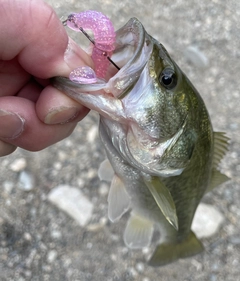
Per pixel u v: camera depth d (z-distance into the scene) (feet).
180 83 0.39
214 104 0.83
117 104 0.36
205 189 0.48
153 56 0.36
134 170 0.42
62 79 0.36
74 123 0.40
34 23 0.34
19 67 0.40
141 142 0.38
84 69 0.35
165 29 0.96
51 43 0.35
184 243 0.55
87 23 0.35
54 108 0.36
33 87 0.42
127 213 0.65
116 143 0.39
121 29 0.36
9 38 0.35
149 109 0.37
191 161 0.42
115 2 0.99
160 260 0.55
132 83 0.35
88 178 0.68
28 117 0.38
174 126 0.39
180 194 0.45
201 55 0.90
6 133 0.38
